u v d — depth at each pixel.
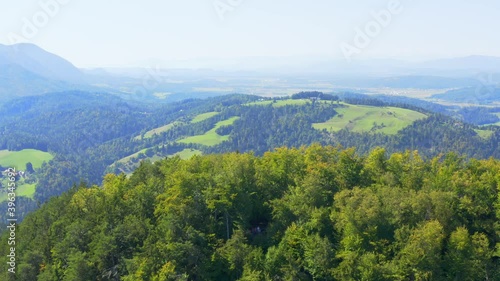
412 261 54.00
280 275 58.00
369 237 57.88
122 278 57.47
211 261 59.12
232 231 65.50
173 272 54.53
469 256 55.97
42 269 66.81
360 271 54.69
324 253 57.00
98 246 61.41
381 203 61.94
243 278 55.78
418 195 61.31
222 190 64.62
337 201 63.28
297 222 63.28
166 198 64.62
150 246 58.22
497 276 56.59
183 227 61.09
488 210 62.50
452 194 62.03
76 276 59.97
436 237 55.53
